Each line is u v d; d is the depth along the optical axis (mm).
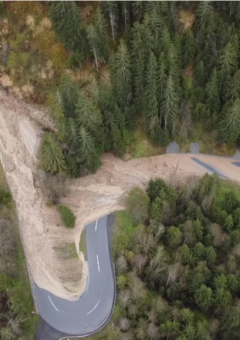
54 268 67750
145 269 63312
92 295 65188
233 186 73500
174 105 69812
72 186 74938
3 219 67438
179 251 60438
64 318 63781
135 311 60250
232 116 67812
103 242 69375
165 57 70375
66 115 71312
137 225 69000
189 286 60156
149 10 71375
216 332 58000
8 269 64375
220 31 72125
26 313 62406
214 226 63406
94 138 71000
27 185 74688
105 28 73438
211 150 76938
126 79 70250
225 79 70562
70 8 66750
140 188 73500
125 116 74375
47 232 70625
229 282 57688
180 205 68875
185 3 75062
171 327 56062
